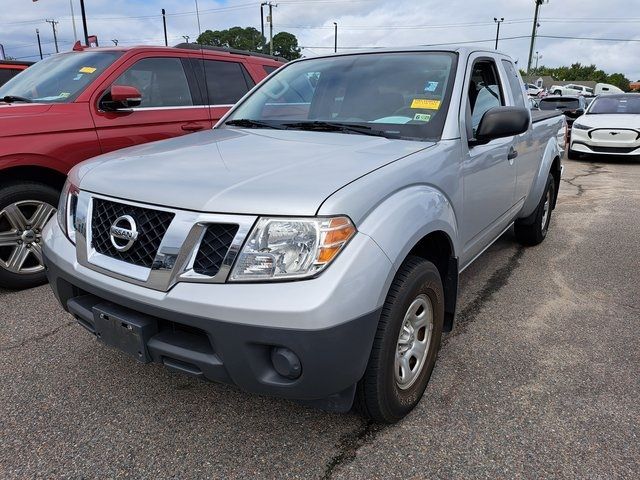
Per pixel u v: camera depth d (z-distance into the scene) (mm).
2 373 2855
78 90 4359
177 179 2189
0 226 3906
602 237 5723
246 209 1933
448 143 2756
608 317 3645
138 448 2289
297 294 1845
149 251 2082
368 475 2141
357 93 3238
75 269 2320
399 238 2096
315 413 2537
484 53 3592
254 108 3635
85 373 2867
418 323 2471
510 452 2271
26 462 2195
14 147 3799
